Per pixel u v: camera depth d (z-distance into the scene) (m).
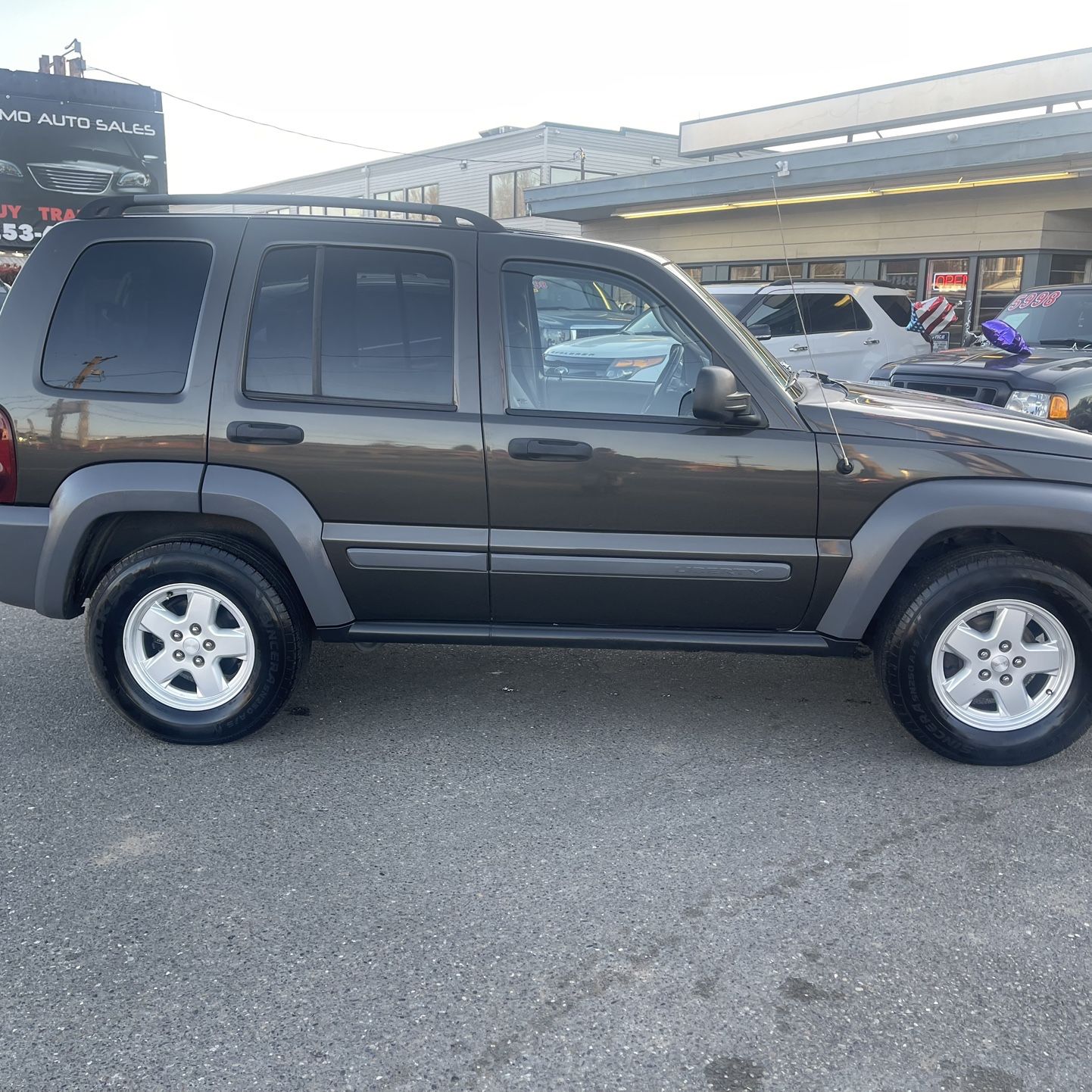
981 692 3.74
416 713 4.24
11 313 3.72
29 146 23.16
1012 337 7.06
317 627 3.84
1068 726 3.71
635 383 3.69
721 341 3.66
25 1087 2.23
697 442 3.62
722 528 3.67
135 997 2.52
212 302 3.68
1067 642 3.67
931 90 18.05
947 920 2.84
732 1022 2.44
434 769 3.75
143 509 3.67
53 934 2.77
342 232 3.71
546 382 3.69
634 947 2.72
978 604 3.62
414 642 3.88
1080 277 17.77
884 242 18.98
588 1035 2.40
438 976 2.60
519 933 2.78
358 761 3.81
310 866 3.10
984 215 17.56
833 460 3.62
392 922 2.83
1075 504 3.57
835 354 11.26
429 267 3.70
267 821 3.37
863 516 3.65
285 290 3.69
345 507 3.69
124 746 3.92
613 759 3.84
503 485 3.65
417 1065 2.30
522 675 4.65
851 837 3.29
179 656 3.85
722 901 2.93
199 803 3.49
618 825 3.36
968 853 3.19
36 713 4.23
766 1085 2.25
